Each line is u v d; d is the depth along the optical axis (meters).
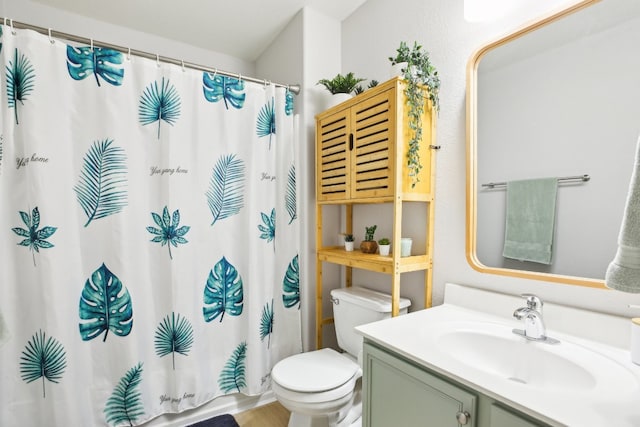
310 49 1.93
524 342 0.97
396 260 1.34
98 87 1.42
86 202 1.42
